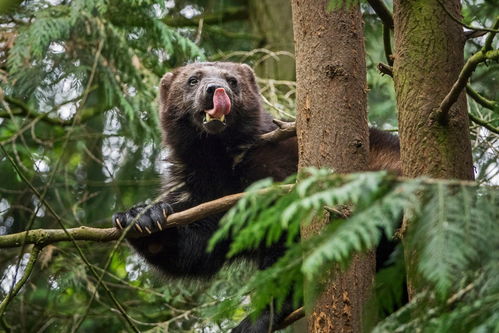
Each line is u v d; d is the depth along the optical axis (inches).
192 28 700.0
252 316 181.3
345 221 154.6
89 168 659.4
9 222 628.7
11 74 577.0
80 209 631.8
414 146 245.0
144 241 429.4
